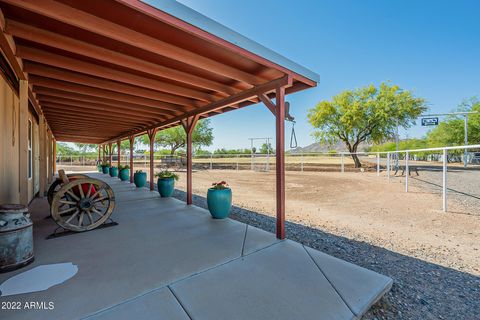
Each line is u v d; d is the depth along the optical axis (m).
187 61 2.50
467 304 1.85
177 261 2.29
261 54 2.47
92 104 4.85
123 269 2.10
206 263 2.25
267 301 1.69
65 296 1.68
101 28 1.98
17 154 3.77
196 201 5.71
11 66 2.75
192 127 4.94
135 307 1.58
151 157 6.94
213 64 2.72
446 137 20.58
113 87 3.62
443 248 2.96
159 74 2.95
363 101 15.73
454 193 7.05
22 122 3.16
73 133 9.90
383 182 9.76
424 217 4.46
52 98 4.45
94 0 1.76
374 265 2.46
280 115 3.01
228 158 23.06
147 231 3.22
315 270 2.16
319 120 16.53
